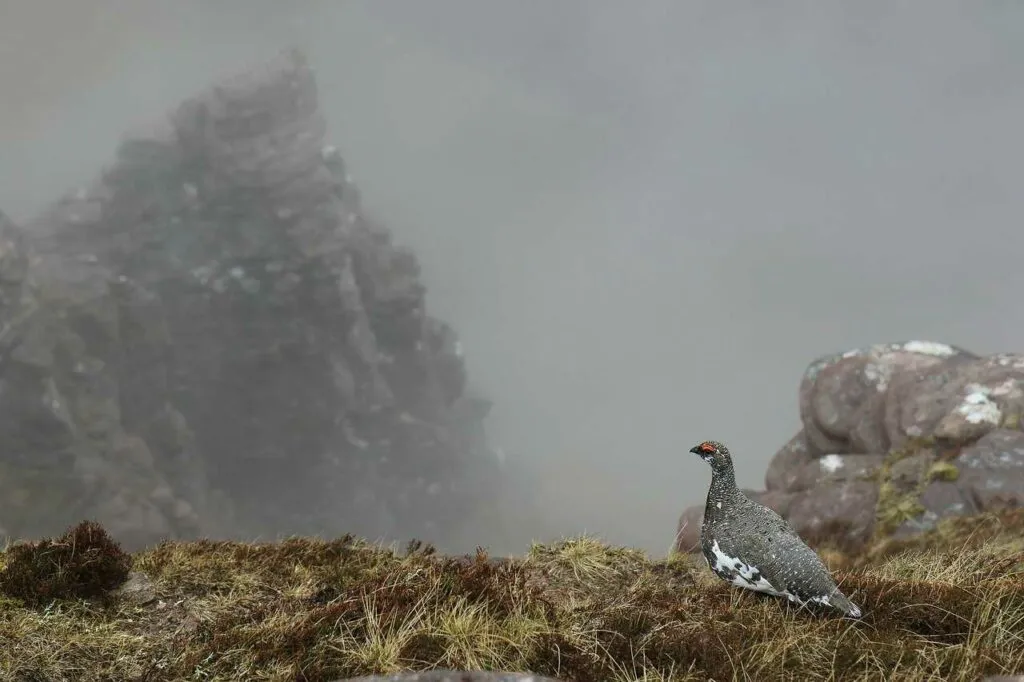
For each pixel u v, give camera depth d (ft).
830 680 29.91
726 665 30.89
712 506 38.55
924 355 111.65
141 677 29.91
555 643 31.68
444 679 20.47
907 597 37.01
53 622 32.53
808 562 35.42
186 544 41.55
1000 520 75.61
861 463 99.55
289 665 30.30
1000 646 32.63
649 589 39.96
